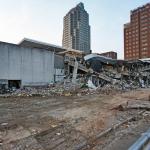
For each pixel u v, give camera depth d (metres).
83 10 154.75
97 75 39.16
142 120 10.49
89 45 159.25
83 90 27.42
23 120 9.88
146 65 60.28
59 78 36.47
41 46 41.62
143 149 3.90
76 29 150.38
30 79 30.27
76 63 38.06
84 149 6.27
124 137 7.50
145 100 19.08
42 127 8.59
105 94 24.88
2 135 7.38
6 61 26.89
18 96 21.23
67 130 8.21
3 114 11.47
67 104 15.91
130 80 48.09
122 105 14.73
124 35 149.00
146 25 133.50
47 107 14.29
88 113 12.02
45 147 6.33
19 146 6.33
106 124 9.26
